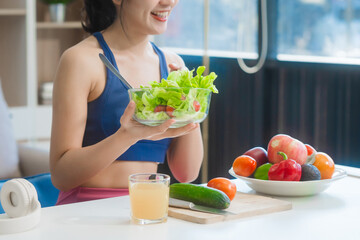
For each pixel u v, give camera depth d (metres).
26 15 3.91
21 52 3.96
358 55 3.50
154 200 1.22
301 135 3.76
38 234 1.15
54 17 4.05
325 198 1.48
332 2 3.62
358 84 3.38
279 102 3.90
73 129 1.71
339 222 1.26
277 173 1.46
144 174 1.28
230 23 4.13
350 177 1.74
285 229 1.20
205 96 1.34
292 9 3.86
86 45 1.81
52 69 4.23
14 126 3.92
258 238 1.14
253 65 4.03
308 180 1.46
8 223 1.15
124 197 1.48
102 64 1.79
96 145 1.62
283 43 3.92
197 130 1.96
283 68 3.87
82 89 1.73
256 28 4.02
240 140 4.12
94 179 1.78
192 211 1.28
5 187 1.26
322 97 3.61
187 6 4.20
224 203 1.28
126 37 1.84
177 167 1.98
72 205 1.38
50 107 4.05
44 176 1.95
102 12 1.87
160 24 1.80
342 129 3.50
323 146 3.62
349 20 3.54
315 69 3.65
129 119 1.33
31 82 3.97
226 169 4.19
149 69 1.90
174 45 4.28
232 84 4.14
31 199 1.24
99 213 1.31
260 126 4.02
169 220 1.26
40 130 4.03
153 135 1.37
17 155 2.66
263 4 3.95
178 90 1.29
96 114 1.79
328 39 3.67
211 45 4.22
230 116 4.16
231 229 1.19
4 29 4.01
